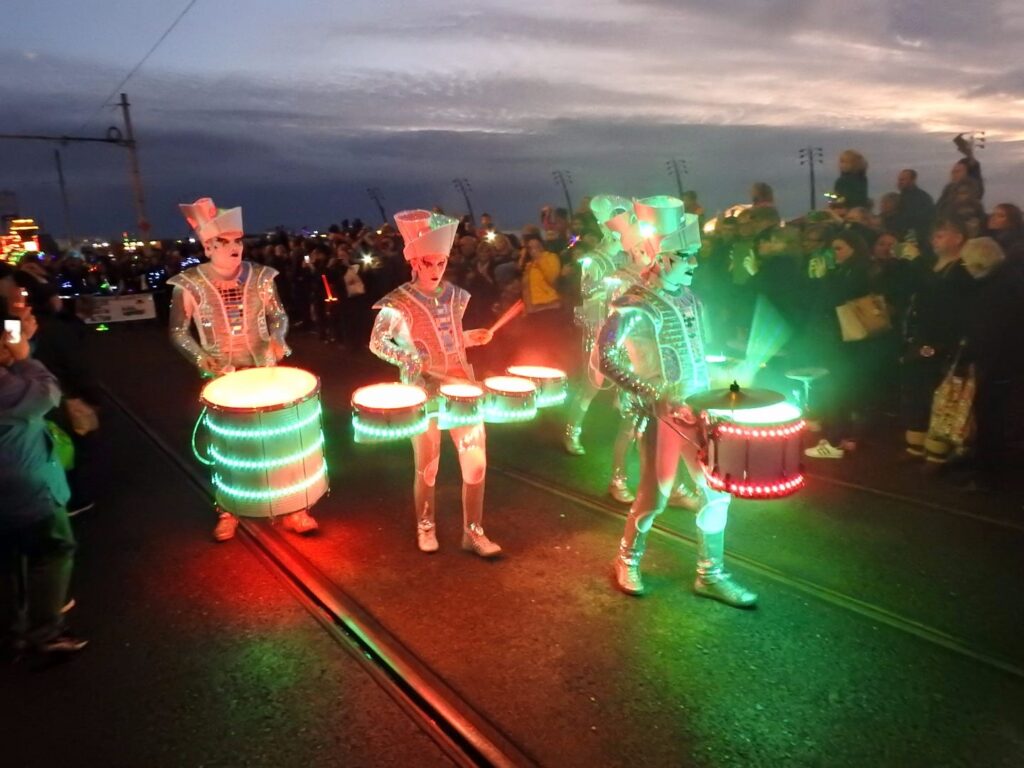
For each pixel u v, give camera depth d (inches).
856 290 251.3
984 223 263.0
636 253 160.9
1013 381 228.5
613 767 115.4
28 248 957.2
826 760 115.8
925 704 127.6
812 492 217.9
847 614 154.8
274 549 193.3
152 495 238.8
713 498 155.3
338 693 136.0
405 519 211.3
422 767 117.4
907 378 240.5
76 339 215.5
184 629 158.6
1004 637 145.5
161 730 127.5
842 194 316.5
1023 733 120.3
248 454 162.1
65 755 122.3
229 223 185.3
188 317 188.7
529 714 127.6
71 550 148.6
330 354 494.9
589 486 230.4
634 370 153.6
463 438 179.3
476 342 186.2
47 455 141.8
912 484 222.1
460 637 151.4
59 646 146.6
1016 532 188.7
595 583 171.5
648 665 140.4
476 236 464.1
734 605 159.0
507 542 194.4
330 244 562.9
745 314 277.6
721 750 118.3
